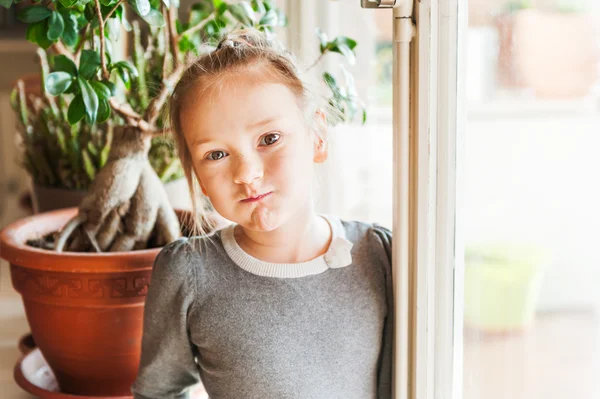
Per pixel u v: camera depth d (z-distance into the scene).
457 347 0.79
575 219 2.27
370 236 0.79
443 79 0.70
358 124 1.66
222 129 0.69
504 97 2.39
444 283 0.74
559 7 2.35
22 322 1.35
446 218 0.73
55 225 1.09
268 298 0.73
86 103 0.82
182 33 1.04
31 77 1.68
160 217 1.01
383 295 0.77
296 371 0.73
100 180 0.98
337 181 1.65
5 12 2.06
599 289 2.11
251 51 0.72
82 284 0.90
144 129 0.97
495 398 1.68
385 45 1.94
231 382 0.74
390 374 0.78
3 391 1.07
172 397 0.83
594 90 2.38
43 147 1.46
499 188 2.39
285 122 0.70
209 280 0.75
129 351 0.94
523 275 1.88
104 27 0.92
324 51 0.98
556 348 1.89
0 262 1.71
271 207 0.70
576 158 2.38
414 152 0.71
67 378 0.98
